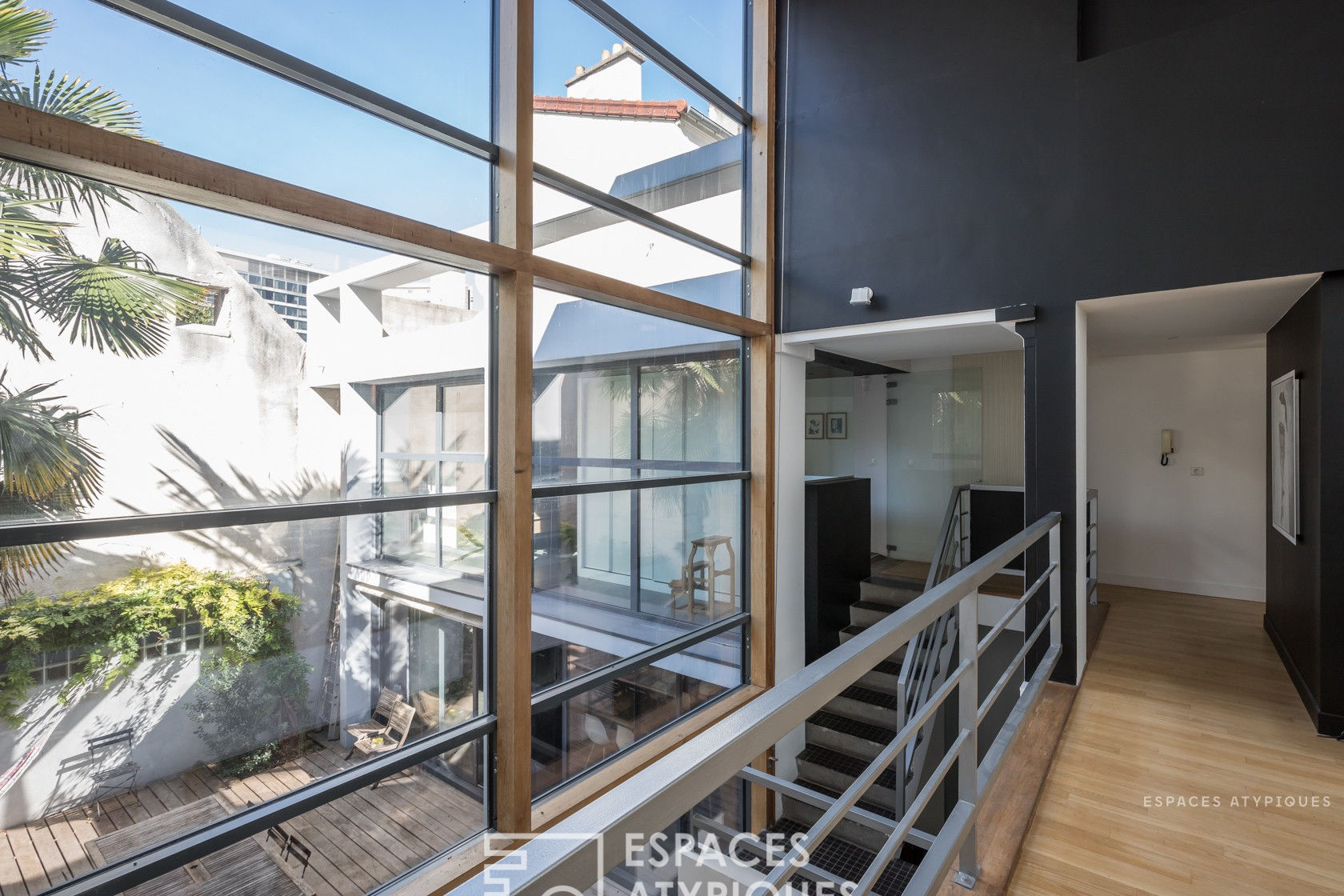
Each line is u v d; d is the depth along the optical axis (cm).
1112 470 614
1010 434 598
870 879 109
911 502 654
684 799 66
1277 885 194
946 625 487
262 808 225
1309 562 327
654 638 404
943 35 405
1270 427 434
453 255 267
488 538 297
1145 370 598
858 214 439
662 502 410
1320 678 296
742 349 480
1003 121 381
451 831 279
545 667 336
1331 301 295
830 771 486
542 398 334
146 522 200
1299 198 297
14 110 164
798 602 505
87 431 190
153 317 202
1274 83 304
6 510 176
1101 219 348
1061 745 285
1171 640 434
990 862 193
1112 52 346
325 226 233
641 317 393
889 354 570
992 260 385
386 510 259
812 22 464
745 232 478
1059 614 352
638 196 383
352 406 251
